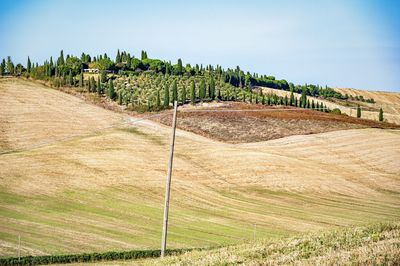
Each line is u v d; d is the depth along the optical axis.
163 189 138.00
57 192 125.25
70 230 97.25
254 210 126.38
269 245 43.44
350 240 39.44
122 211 116.06
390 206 135.38
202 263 38.47
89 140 178.50
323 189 149.88
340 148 192.00
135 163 156.62
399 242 34.75
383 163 177.12
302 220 118.31
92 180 137.25
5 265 73.25
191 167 159.25
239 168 161.88
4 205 111.38
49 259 75.94
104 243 89.62
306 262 32.31
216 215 119.88
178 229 105.06
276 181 153.62
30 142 172.38
